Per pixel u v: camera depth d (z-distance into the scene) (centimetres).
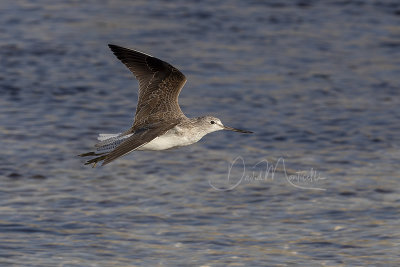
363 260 1234
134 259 1227
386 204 1472
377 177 1628
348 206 1465
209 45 2741
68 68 2458
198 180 1602
